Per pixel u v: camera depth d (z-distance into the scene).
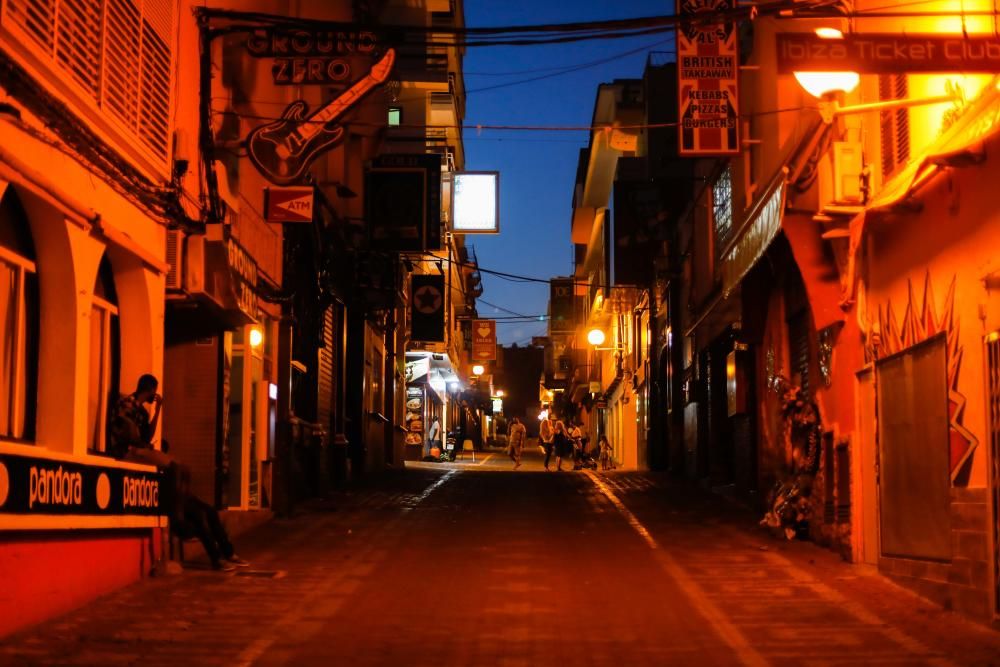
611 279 38.50
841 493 12.76
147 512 10.63
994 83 8.39
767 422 17.66
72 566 9.12
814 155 12.85
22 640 7.83
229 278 12.68
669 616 9.30
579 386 53.75
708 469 24.17
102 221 9.78
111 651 7.65
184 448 13.83
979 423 8.82
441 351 34.75
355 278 23.97
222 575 11.12
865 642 8.24
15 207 8.93
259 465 16.36
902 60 8.81
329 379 22.25
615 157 40.59
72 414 9.29
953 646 8.03
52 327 9.37
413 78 37.47
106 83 10.12
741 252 16.20
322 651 7.85
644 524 16.20
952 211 9.41
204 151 13.04
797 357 15.88
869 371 11.90
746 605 9.80
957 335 9.27
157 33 11.62
